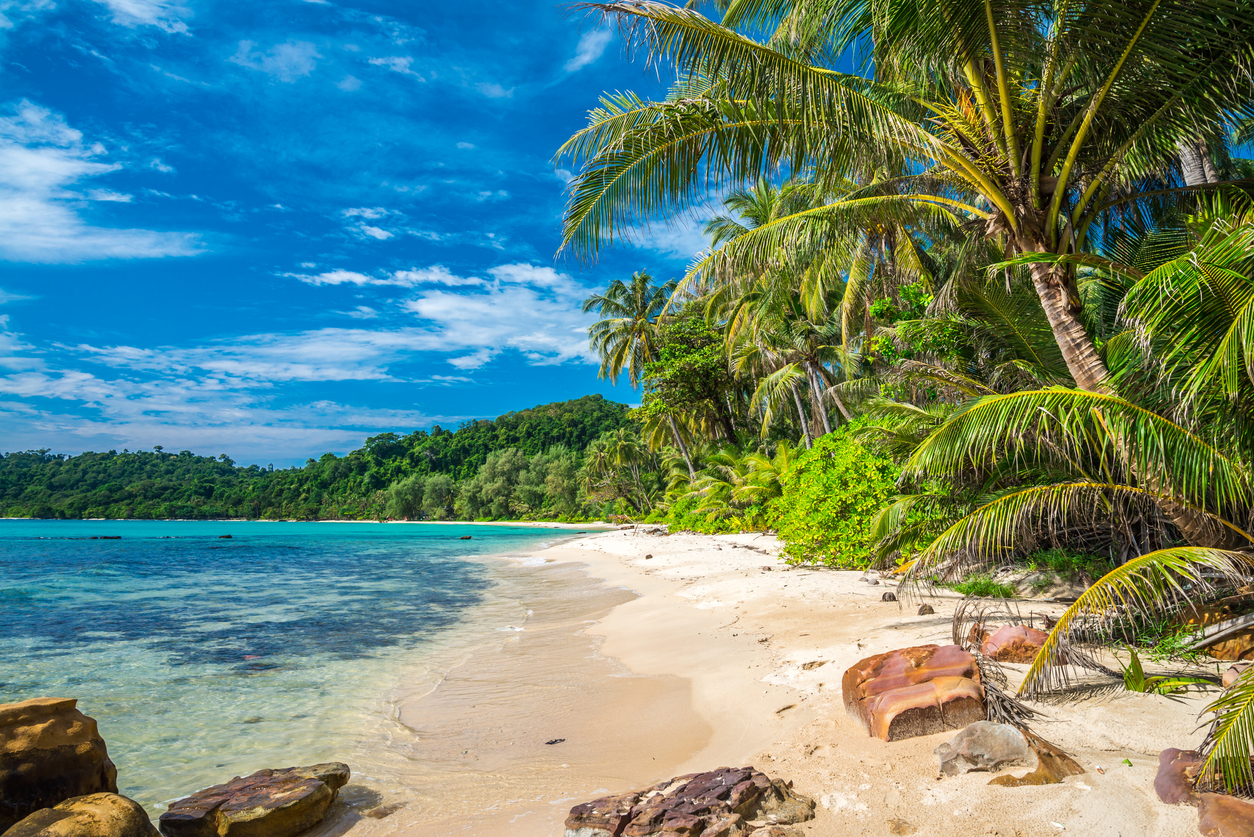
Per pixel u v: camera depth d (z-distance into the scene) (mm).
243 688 7328
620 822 3170
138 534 60188
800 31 6934
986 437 4754
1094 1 5336
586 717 5840
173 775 4898
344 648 9398
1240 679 3010
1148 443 4348
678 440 43594
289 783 4078
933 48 5777
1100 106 6035
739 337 29516
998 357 10000
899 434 9984
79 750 3535
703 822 3041
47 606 13883
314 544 41875
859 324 19016
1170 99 5840
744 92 6414
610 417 117500
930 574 5719
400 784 4547
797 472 17312
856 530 11898
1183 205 7434
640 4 5574
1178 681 4289
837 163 7074
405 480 105562
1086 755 3398
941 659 4219
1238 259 3693
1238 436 4332
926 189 7719
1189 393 4270
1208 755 2869
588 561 23125
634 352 41750
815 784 3480
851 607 8672
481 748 5254
